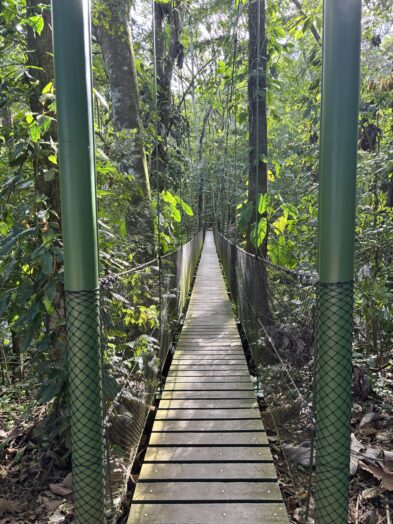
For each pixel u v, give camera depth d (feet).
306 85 16.53
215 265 34.17
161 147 16.26
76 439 4.00
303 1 11.91
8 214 6.43
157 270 9.14
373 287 8.25
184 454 6.40
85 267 3.91
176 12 18.13
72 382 3.98
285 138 21.33
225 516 5.09
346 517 3.83
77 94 3.73
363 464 6.08
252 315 10.53
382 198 10.04
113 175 7.85
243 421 7.47
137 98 11.21
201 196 47.01
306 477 5.04
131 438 6.28
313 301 4.58
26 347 5.96
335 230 3.66
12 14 5.98
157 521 5.01
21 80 6.40
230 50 14.19
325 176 3.65
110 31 10.39
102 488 4.07
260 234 10.89
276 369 7.11
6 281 6.21
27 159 6.37
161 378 9.33
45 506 5.63
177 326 13.82
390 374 9.32
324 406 3.80
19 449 6.99
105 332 4.86
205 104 39.96
